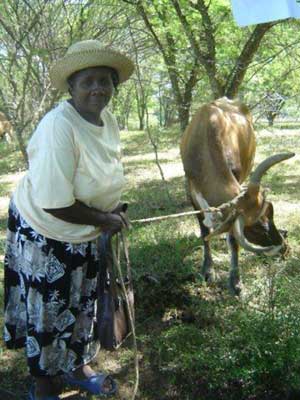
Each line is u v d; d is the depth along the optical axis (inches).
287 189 303.3
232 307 157.0
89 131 99.8
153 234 216.2
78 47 97.8
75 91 99.5
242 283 168.9
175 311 162.9
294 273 166.4
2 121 515.5
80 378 120.6
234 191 151.0
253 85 291.4
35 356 109.1
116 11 306.8
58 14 301.0
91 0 285.0
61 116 97.5
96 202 104.6
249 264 186.9
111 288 107.3
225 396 124.7
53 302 106.4
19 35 289.6
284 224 231.8
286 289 139.6
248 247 144.2
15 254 111.0
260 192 149.1
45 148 96.4
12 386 130.9
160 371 134.5
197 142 165.3
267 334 125.9
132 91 670.5
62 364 112.0
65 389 128.5
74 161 97.7
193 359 130.3
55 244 104.1
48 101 323.0
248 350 124.6
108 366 138.0
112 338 108.6
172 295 170.6
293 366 119.6
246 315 135.2
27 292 107.6
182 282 179.5
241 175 179.0
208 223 160.1
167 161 439.8
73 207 100.0
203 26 259.9
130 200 292.5
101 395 126.2
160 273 180.7
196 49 250.1
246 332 128.5
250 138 185.9
